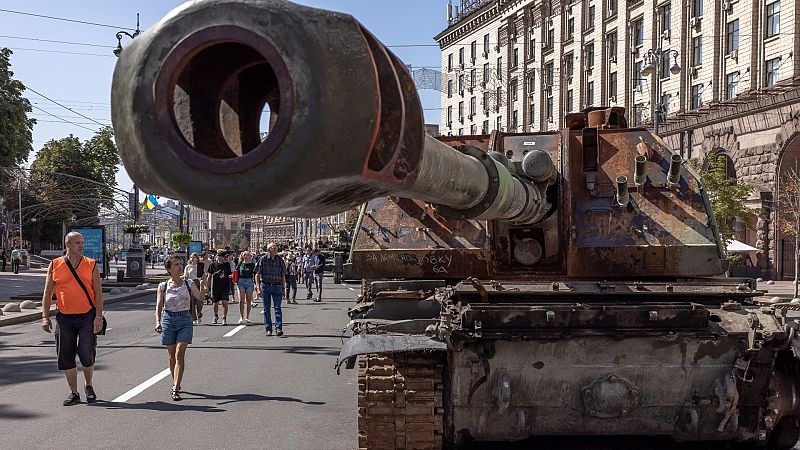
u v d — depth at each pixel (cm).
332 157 259
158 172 256
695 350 544
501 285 590
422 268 704
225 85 269
